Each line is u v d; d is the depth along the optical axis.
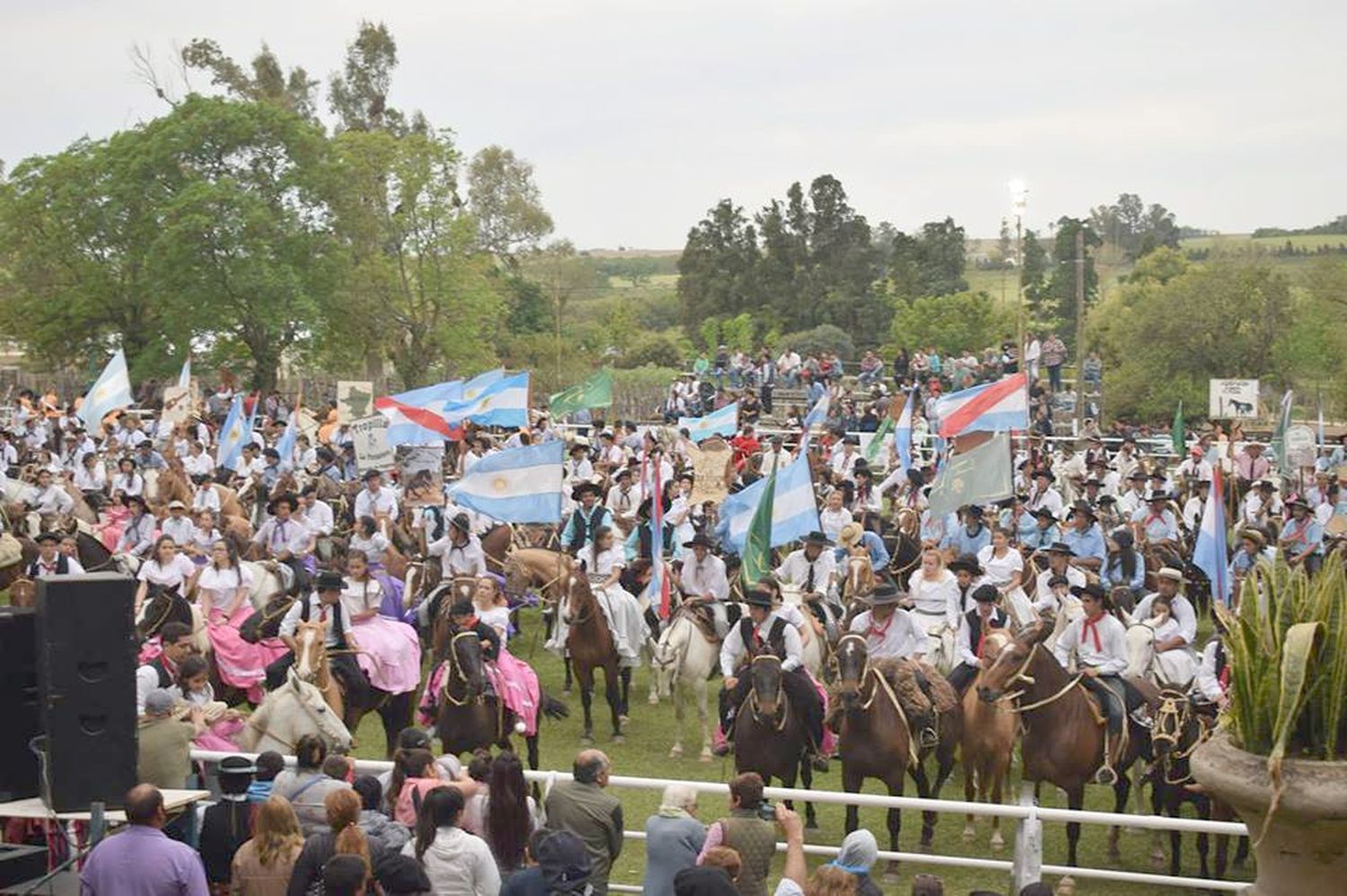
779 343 94.38
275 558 24.23
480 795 13.26
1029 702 17.33
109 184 59.28
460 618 18.33
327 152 61.00
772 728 17.77
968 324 90.94
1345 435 43.88
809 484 24.94
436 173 64.12
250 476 37.41
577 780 13.38
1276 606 6.70
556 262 102.06
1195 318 67.88
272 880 11.59
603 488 32.16
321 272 60.09
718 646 22.19
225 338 61.41
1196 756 6.80
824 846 18.12
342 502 33.66
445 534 29.28
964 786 20.97
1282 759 6.40
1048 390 61.34
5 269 63.59
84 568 26.48
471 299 64.06
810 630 21.42
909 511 29.67
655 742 23.09
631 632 23.39
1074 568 25.03
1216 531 22.41
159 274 57.53
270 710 16.95
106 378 40.59
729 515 26.30
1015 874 14.97
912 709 17.64
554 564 28.47
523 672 18.84
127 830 11.10
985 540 27.12
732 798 12.75
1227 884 15.04
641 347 92.56
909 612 19.81
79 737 11.26
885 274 115.12
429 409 34.75
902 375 64.31
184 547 25.84
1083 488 35.72
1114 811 20.11
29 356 64.94
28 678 11.87
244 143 59.53
